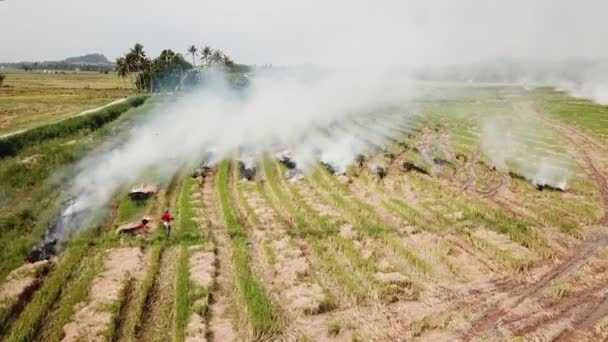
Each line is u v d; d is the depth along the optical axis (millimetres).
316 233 30406
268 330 20125
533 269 25578
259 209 35219
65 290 23797
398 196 38531
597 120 73875
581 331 19984
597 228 31344
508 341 19250
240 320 20969
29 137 51469
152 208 36844
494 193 39812
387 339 19594
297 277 24578
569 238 29688
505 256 26750
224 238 30219
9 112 82875
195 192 40219
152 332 20328
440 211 34469
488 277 24734
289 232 30672
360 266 25781
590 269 25312
